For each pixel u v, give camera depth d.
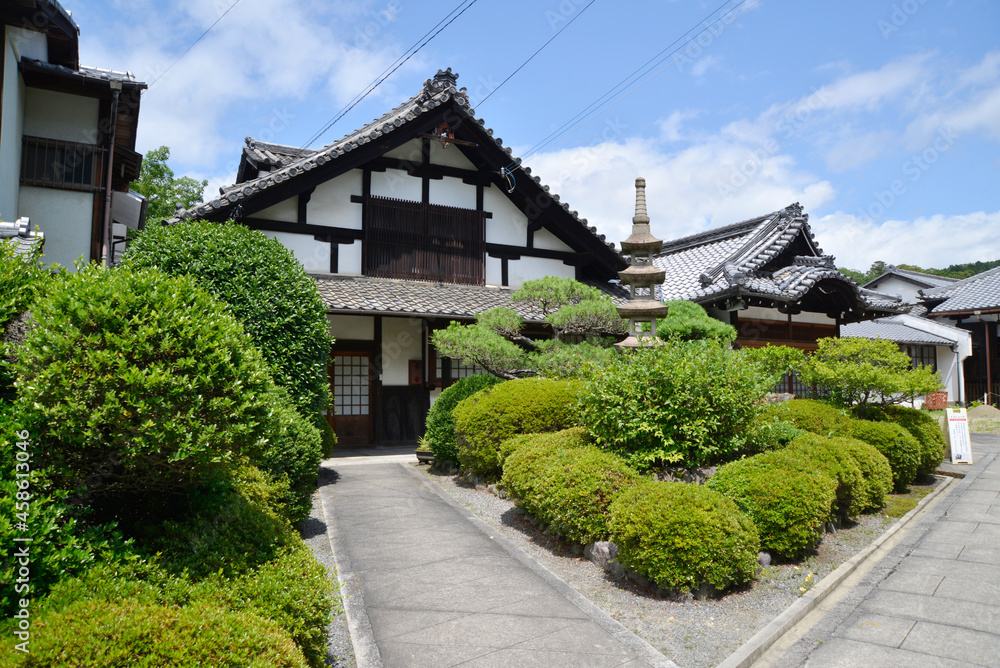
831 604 4.77
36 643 2.16
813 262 16.12
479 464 8.12
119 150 12.18
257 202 10.84
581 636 3.98
